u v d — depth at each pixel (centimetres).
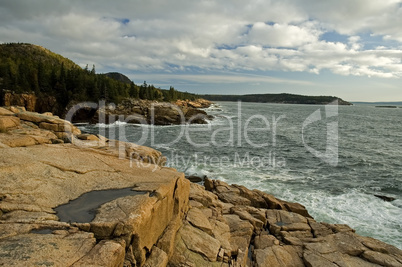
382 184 2230
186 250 831
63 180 827
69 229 573
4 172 771
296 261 1055
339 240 1180
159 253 708
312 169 2683
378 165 2906
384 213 1639
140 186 842
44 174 831
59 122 1645
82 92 7950
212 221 1188
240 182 2192
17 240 509
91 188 808
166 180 927
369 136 5462
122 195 765
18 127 1438
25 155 944
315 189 2072
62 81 7925
